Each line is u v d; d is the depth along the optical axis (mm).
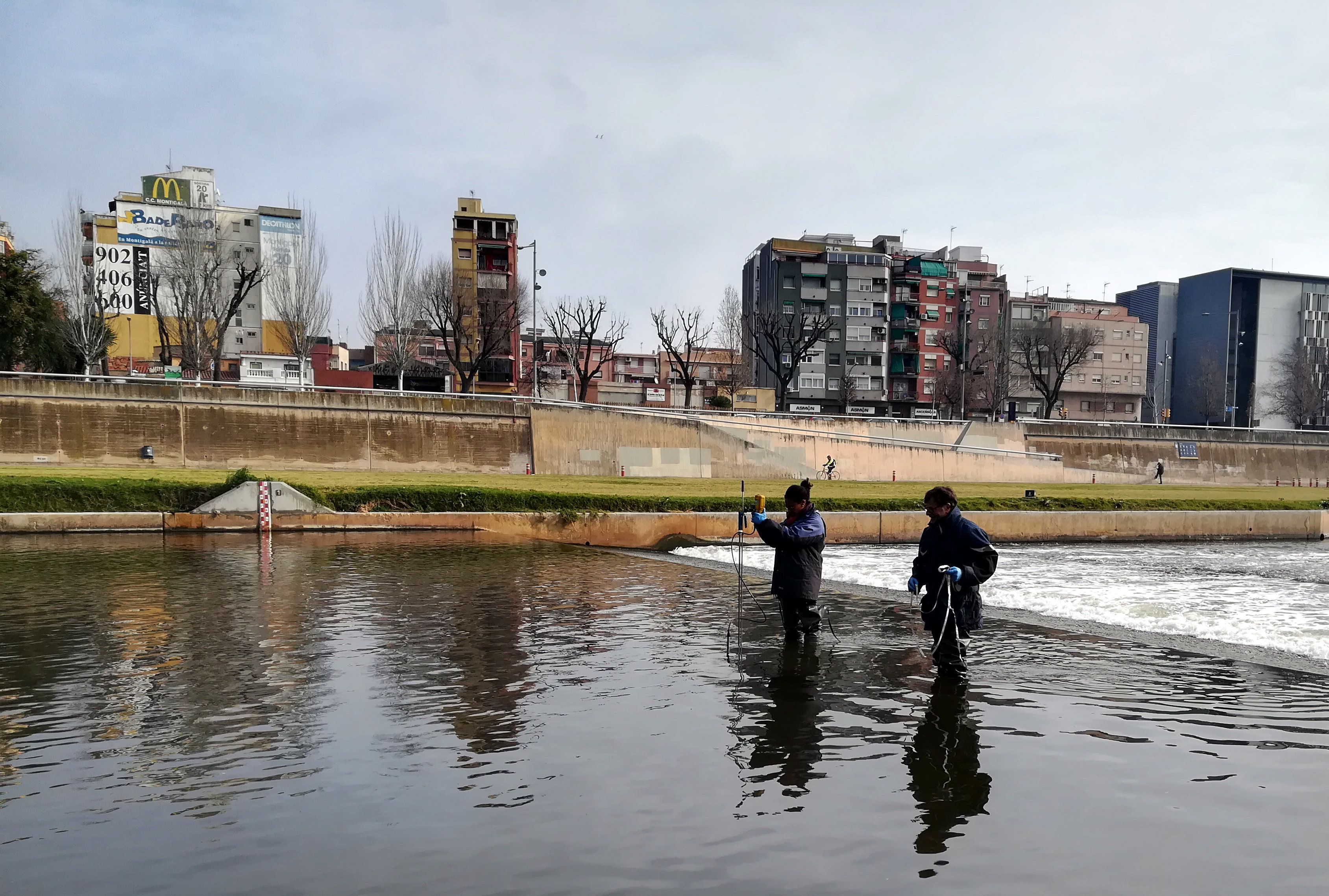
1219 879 4238
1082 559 23188
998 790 5414
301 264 73500
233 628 10297
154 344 72625
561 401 46188
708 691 7777
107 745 6125
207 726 6566
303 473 32000
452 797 5188
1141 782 5586
